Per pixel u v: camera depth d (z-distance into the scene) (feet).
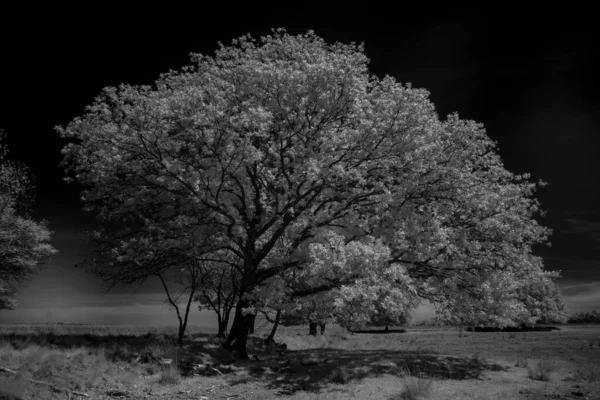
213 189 59.16
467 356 64.75
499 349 79.71
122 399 34.58
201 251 61.72
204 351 56.54
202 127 52.21
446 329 183.42
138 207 62.49
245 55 64.64
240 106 58.59
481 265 58.85
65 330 79.51
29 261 106.83
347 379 45.06
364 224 55.62
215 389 40.27
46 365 37.27
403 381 42.60
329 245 49.32
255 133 52.49
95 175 57.31
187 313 65.00
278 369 51.88
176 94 53.98
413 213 56.59
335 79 56.75
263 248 61.36
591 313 196.95
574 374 49.08
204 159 54.08
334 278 51.62
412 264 59.06
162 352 49.60
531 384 43.34
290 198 58.29
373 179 58.65
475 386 42.04
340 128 61.93
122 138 54.80
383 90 61.21
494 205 59.62
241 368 50.93
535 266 63.05
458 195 59.57
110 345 50.55
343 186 59.11
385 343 101.45
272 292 52.60
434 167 58.85
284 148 58.95
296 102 58.23
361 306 51.29
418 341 107.86
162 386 39.58
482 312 58.65
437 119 62.08
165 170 55.57
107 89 53.93
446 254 58.44
